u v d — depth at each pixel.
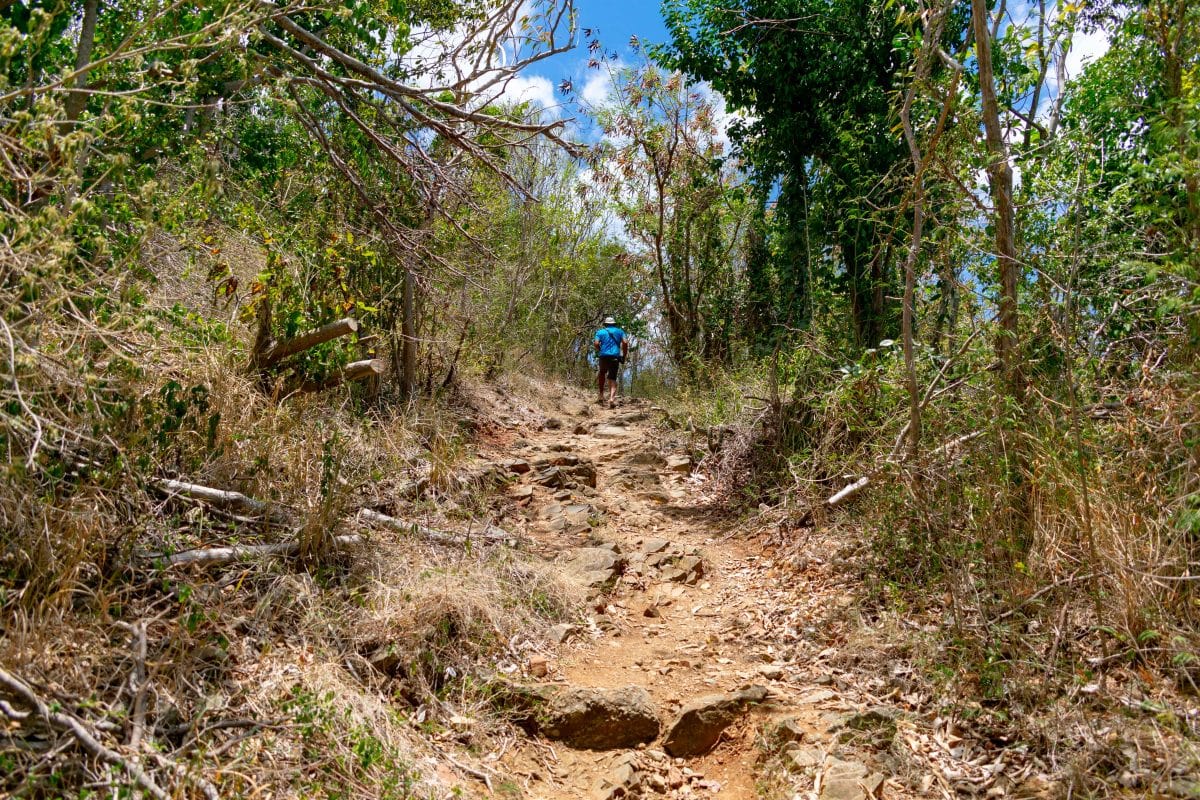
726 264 15.62
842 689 4.22
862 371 6.09
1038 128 6.47
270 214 6.77
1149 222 4.83
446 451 6.68
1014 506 4.49
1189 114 3.63
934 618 4.48
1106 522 3.85
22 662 2.71
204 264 5.70
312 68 5.17
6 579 2.96
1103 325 4.88
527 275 15.87
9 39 2.95
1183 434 3.94
